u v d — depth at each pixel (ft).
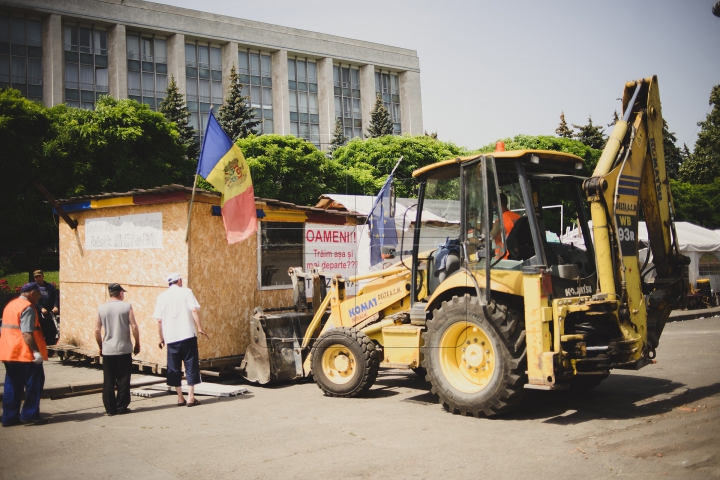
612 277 21.74
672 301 25.44
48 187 89.35
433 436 19.70
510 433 19.80
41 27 169.99
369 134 176.65
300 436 20.24
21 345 22.77
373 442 19.22
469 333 23.17
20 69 165.99
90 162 92.32
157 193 32.30
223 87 202.08
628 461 16.43
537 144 106.11
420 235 26.58
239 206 30.04
